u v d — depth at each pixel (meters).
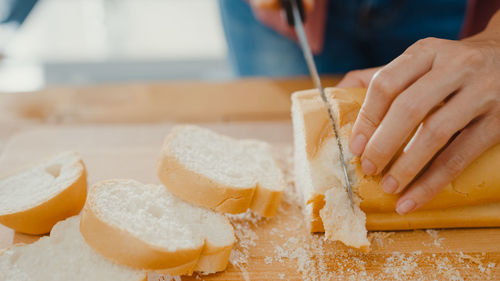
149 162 0.60
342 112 0.52
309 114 0.53
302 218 0.54
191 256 0.48
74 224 0.50
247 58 0.83
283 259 0.51
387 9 0.71
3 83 1.03
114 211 0.49
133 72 1.11
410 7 0.71
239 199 0.52
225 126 0.65
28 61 1.08
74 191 0.51
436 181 0.49
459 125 0.47
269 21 0.75
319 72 0.79
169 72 1.12
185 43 1.13
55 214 0.51
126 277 0.47
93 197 0.49
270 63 0.81
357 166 0.51
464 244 0.52
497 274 0.49
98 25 1.11
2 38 0.76
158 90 0.70
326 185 0.51
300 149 0.55
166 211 0.51
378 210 0.52
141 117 0.66
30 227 0.51
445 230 0.53
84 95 0.69
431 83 0.46
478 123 0.48
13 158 0.60
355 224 0.50
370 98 0.48
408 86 0.47
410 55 0.48
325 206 0.50
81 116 0.66
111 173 0.58
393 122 0.47
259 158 0.57
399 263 0.50
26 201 0.51
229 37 0.84
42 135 0.63
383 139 0.47
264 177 0.55
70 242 0.49
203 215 0.52
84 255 0.48
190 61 1.11
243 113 0.67
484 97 0.47
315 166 0.51
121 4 1.10
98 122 0.66
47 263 0.48
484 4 0.67
